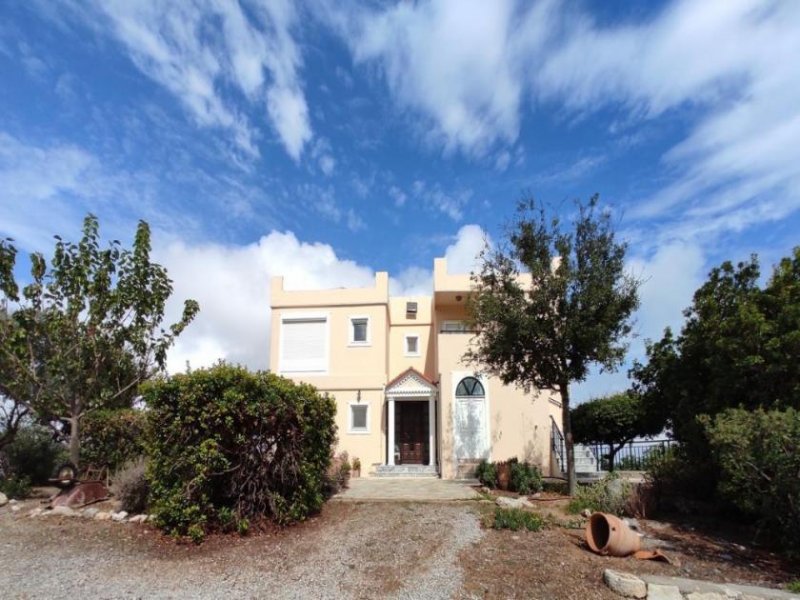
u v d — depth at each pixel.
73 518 10.50
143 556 8.51
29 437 15.41
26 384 13.05
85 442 14.70
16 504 11.82
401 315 27.16
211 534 9.59
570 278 13.83
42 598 6.84
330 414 12.05
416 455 24.38
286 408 10.46
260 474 10.23
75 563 8.12
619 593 7.30
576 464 20.69
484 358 15.77
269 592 7.25
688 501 12.02
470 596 7.20
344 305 25.59
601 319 13.73
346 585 7.52
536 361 14.48
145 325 13.99
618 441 22.62
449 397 21.14
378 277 25.78
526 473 15.37
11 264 12.84
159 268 14.45
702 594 7.10
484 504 12.46
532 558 8.57
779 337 11.08
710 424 10.69
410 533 9.88
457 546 9.12
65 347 12.99
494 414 20.67
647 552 8.84
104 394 13.55
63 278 13.18
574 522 10.80
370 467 23.45
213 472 9.60
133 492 10.95
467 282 24.41
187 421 9.51
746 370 11.40
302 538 9.59
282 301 25.94
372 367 24.80
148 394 9.78
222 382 9.85
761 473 9.02
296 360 25.36
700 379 13.41
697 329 13.42
